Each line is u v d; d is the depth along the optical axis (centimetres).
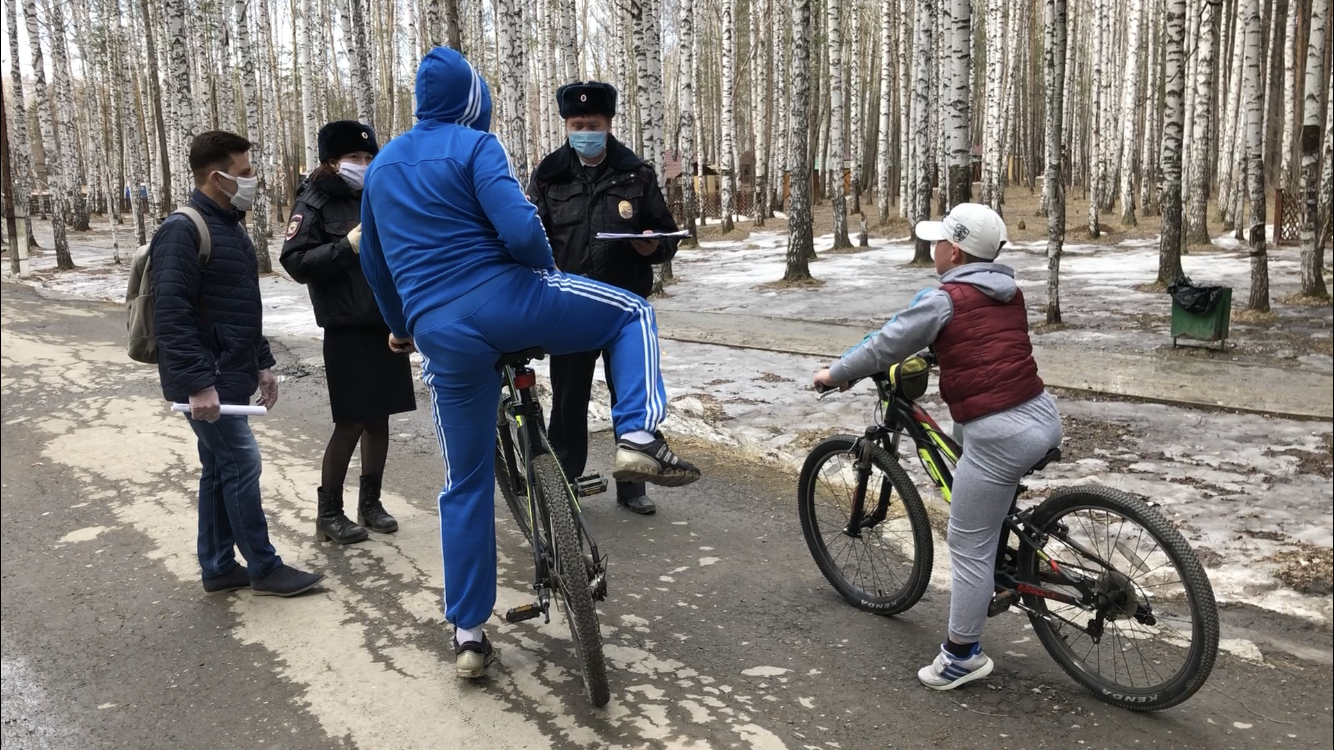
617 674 321
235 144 359
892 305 1432
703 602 383
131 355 356
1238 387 833
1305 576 422
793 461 602
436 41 1748
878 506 371
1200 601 276
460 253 273
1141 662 319
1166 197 1476
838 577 388
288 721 296
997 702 304
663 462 269
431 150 278
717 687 312
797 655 336
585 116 466
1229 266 1731
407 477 559
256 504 382
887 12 2781
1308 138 1301
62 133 3444
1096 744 279
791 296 1582
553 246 484
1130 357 995
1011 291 305
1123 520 301
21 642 357
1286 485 561
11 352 1019
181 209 354
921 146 2083
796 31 1727
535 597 385
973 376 299
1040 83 4478
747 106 5678
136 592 400
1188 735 284
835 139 2322
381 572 412
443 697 307
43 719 303
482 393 288
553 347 283
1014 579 319
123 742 288
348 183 414
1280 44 2111
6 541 469
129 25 3700
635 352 282
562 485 298
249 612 376
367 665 330
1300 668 332
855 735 283
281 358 984
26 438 671
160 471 579
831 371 338
